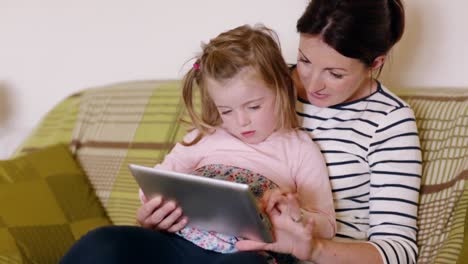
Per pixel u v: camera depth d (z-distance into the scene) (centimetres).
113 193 179
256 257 108
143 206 120
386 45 123
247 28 131
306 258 111
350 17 117
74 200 176
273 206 109
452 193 134
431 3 164
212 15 199
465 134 138
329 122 136
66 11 226
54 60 232
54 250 161
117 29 218
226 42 126
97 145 188
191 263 117
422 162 142
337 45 119
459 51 163
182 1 203
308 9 123
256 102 124
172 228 120
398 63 171
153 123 180
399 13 125
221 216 111
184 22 204
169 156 140
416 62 169
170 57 210
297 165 129
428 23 165
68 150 192
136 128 183
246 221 108
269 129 129
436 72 167
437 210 136
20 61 238
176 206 117
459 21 161
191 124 152
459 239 123
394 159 130
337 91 127
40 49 234
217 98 125
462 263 110
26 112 239
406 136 131
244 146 132
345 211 137
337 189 136
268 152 130
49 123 205
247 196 101
